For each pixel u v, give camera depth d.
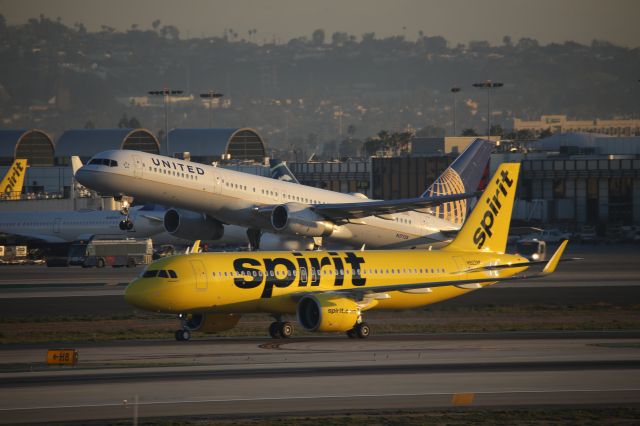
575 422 134.38
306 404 145.00
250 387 157.00
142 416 137.25
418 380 163.25
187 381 162.00
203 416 137.38
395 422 133.88
